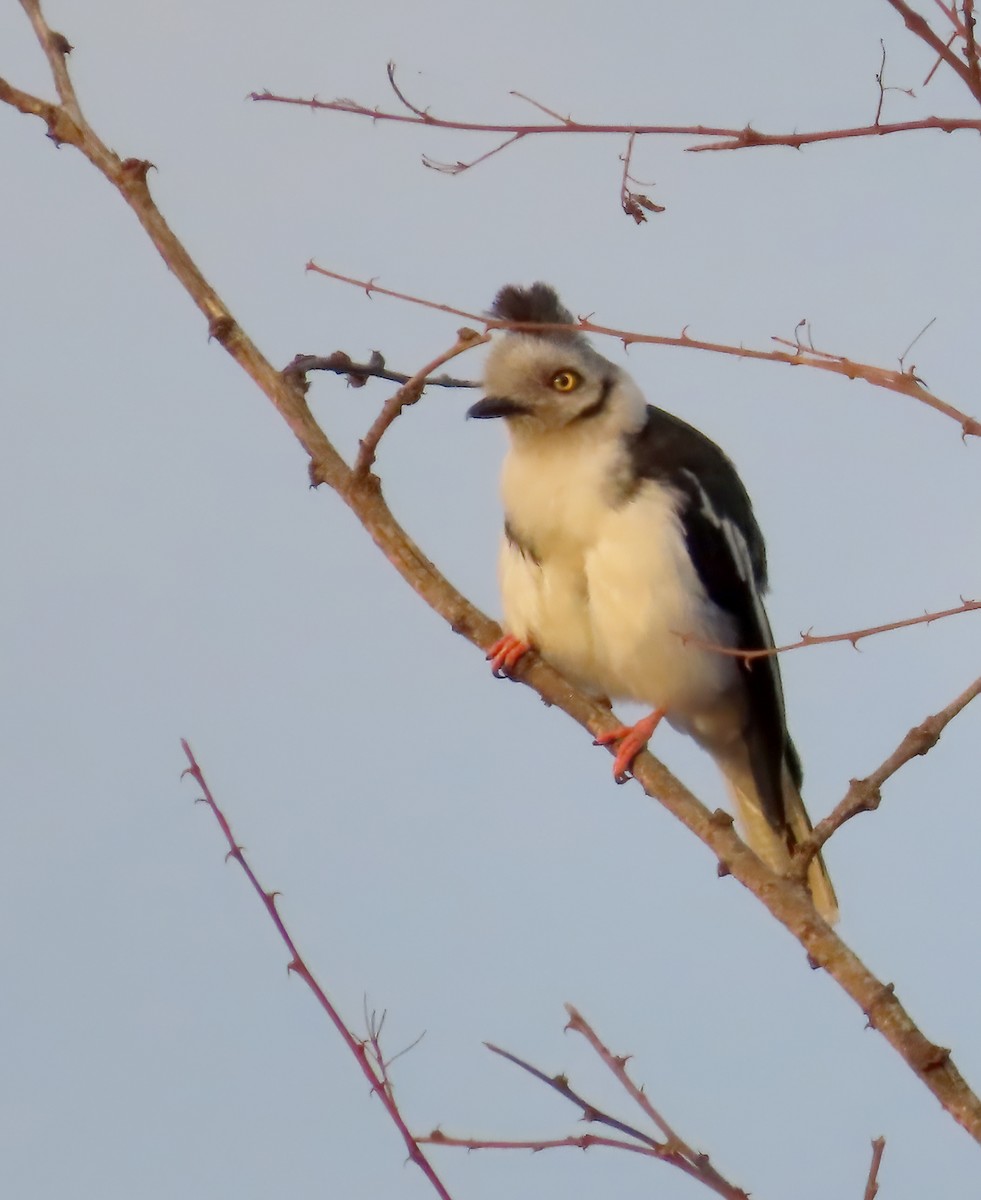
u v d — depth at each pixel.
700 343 6.12
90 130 8.51
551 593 11.42
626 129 6.43
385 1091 6.45
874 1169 5.82
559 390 11.12
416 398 8.09
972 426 5.80
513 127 6.55
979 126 5.82
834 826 7.09
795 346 6.06
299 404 8.56
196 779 7.61
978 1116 6.09
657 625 11.12
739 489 11.76
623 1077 6.23
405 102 6.61
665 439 11.36
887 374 5.92
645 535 11.03
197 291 8.56
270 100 6.73
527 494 11.23
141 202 8.55
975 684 7.18
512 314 11.28
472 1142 6.32
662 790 7.77
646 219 6.59
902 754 7.11
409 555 8.50
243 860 7.46
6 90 8.50
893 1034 6.42
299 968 7.06
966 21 5.75
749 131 6.15
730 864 7.33
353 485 8.44
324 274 6.81
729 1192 5.88
